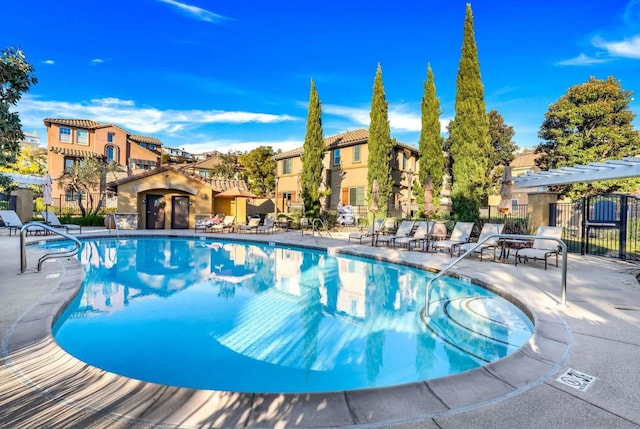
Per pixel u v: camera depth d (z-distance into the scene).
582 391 2.85
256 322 5.74
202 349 4.67
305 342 4.95
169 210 21.83
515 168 35.28
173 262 11.68
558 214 16.31
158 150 49.59
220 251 14.30
